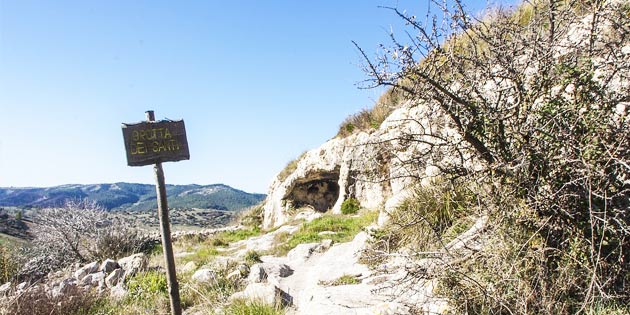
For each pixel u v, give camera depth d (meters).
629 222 2.66
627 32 2.75
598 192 2.66
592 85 2.84
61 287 7.21
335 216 14.55
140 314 5.99
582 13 3.28
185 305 6.20
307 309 4.35
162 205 4.70
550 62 2.86
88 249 13.44
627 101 2.75
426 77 2.80
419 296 3.47
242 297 5.27
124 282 7.98
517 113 2.96
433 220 4.39
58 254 13.31
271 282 6.51
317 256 8.89
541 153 2.75
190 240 18.33
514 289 2.68
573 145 2.66
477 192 3.12
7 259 12.03
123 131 4.55
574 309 2.68
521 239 2.84
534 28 3.03
